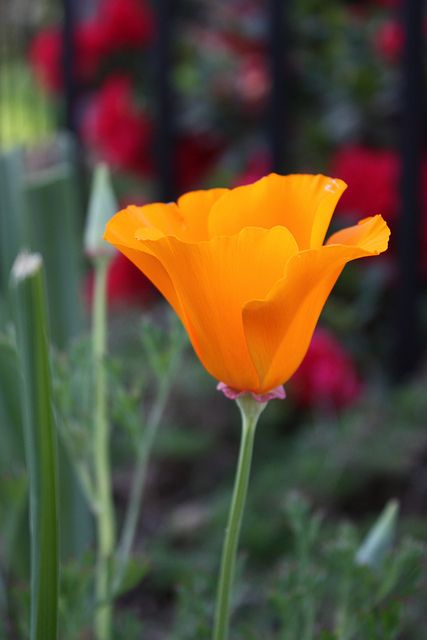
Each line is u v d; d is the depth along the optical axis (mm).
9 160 873
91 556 707
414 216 1162
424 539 918
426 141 1264
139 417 719
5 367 822
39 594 618
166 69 1321
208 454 1029
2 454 834
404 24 1125
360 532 915
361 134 1256
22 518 793
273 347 621
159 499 1014
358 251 608
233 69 1338
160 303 1309
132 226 630
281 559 892
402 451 962
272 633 841
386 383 1217
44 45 1559
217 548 923
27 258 610
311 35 1262
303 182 637
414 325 1184
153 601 929
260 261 616
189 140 1406
